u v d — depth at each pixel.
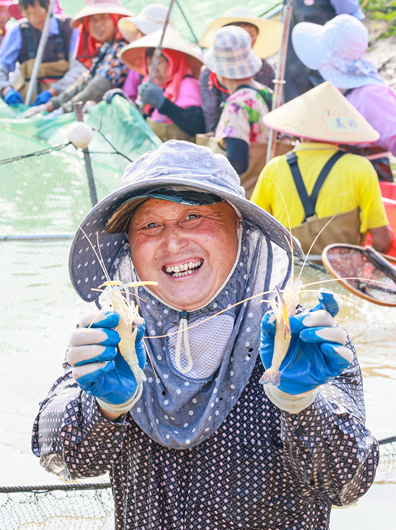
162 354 1.60
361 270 4.53
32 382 3.26
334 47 6.39
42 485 2.31
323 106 5.05
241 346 1.55
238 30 6.83
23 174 7.63
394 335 3.90
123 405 1.36
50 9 10.59
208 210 1.57
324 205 5.01
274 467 1.52
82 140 5.51
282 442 1.51
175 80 8.20
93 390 1.25
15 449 2.69
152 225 1.58
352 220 5.02
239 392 1.53
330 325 1.24
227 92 7.68
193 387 1.53
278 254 1.62
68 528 2.14
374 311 4.31
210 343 1.57
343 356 1.20
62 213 6.57
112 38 9.91
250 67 6.86
